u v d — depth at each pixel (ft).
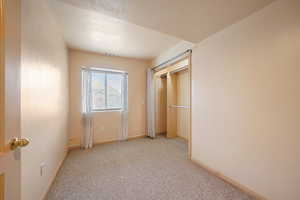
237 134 5.56
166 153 9.23
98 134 11.21
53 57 6.14
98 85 11.51
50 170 5.60
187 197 4.98
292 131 4.04
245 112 5.27
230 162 5.83
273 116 4.46
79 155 8.90
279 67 4.31
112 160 8.13
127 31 7.64
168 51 10.40
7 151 2.10
